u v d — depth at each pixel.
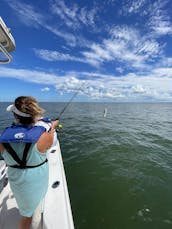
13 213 1.75
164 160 5.27
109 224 2.72
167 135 8.75
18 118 1.24
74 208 3.08
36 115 1.25
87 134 8.85
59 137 8.12
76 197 3.40
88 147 6.52
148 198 3.37
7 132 1.18
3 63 2.18
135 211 3.02
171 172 4.47
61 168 2.40
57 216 1.57
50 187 1.97
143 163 5.03
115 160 5.25
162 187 3.76
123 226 2.69
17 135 1.14
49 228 1.45
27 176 1.22
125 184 3.87
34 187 1.28
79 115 19.69
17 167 1.21
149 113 25.17
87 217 2.87
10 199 1.93
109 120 15.12
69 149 6.26
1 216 1.71
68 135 8.57
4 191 2.04
